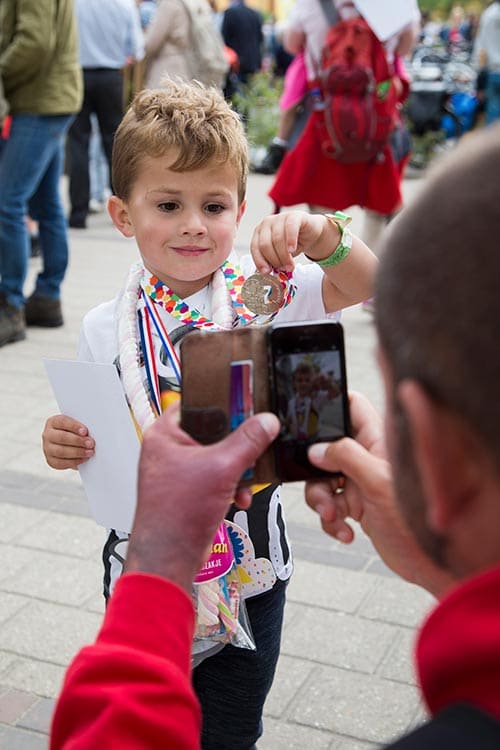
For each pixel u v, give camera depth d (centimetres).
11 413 416
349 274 168
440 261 70
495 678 66
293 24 477
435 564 80
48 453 162
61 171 514
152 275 172
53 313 525
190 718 85
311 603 284
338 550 311
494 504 70
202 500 93
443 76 1235
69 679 87
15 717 237
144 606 88
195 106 168
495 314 66
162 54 776
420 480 76
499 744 64
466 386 68
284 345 106
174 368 164
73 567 302
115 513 161
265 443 96
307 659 259
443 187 72
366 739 230
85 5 729
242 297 162
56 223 514
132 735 81
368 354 480
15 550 311
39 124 477
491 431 68
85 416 158
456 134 1144
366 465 99
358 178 482
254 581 169
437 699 70
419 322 71
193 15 772
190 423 104
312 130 475
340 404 107
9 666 256
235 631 160
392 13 453
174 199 167
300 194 484
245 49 1225
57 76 478
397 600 285
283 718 237
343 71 457
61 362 156
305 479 106
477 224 68
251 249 163
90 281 615
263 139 1044
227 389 106
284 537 175
